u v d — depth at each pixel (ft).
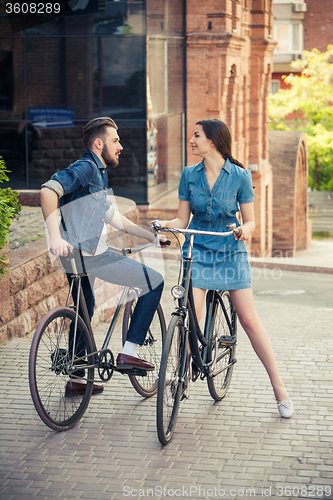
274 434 13.42
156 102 58.59
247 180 13.92
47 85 55.42
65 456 12.46
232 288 13.87
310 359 18.40
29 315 20.29
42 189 12.85
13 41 54.70
